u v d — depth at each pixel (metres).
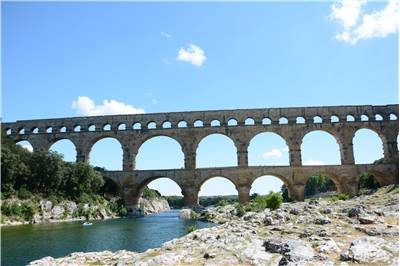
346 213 32.94
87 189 101.62
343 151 104.12
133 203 105.75
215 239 27.52
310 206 38.81
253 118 107.12
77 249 42.41
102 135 109.62
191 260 22.44
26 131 113.44
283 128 105.75
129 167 106.81
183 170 103.56
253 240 25.36
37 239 51.22
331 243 22.12
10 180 87.12
